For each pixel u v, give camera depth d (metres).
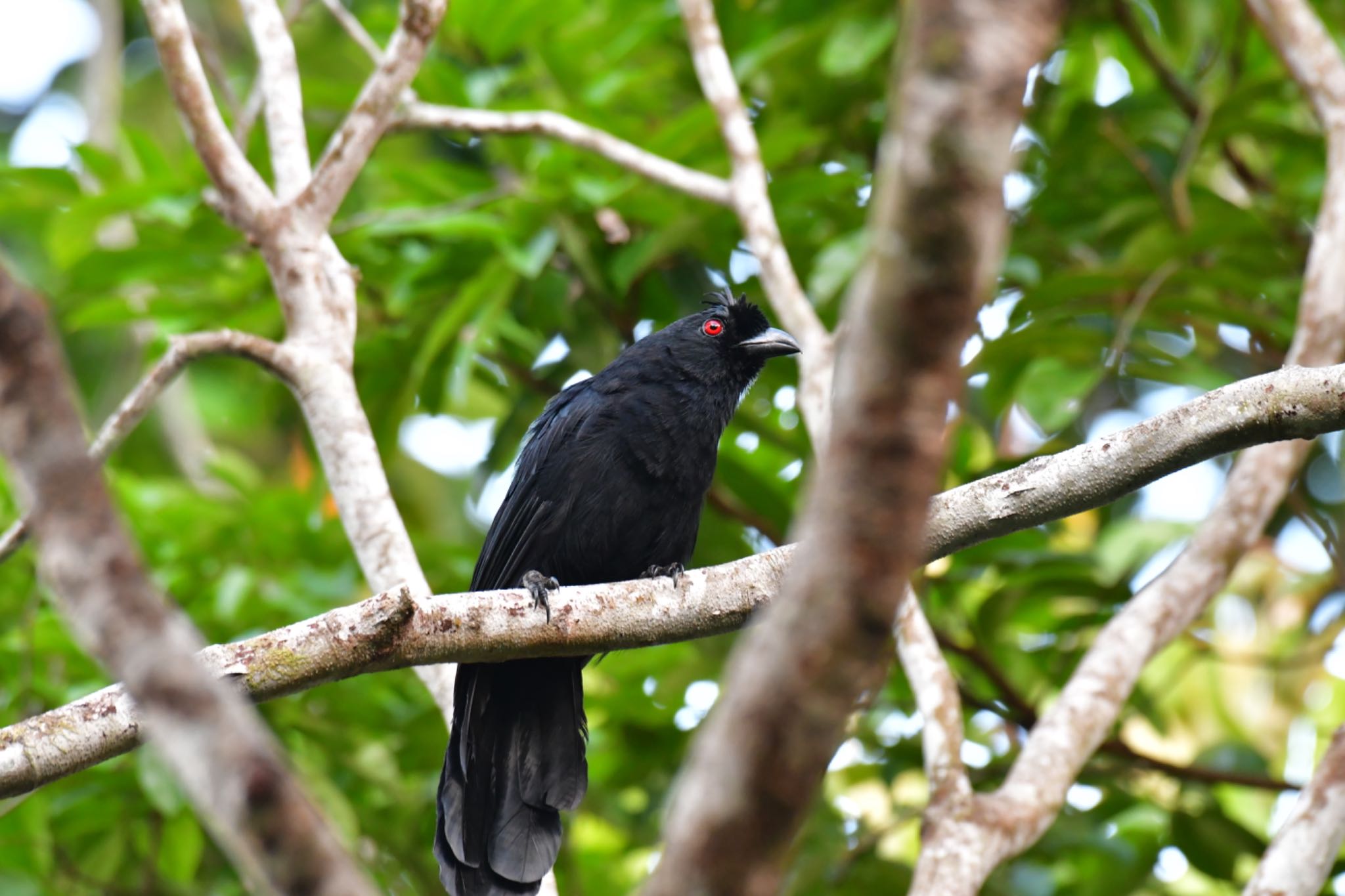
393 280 12.22
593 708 12.17
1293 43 10.70
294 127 9.98
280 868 3.00
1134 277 10.98
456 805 8.45
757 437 13.49
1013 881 11.28
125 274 11.77
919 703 8.82
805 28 11.55
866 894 11.34
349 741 11.58
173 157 17.22
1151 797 12.04
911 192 2.71
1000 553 11.60
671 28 12.87
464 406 14.96
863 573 2.90
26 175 11.73
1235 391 6.57
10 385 3.17
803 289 12.45
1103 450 6.78
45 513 3.17
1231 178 14.30
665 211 11.48
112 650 3.12
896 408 2.85
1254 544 9.73
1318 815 8.11
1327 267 9.88
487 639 6.87
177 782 10.13
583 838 14.59
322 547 12.20
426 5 9.41
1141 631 9.34
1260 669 15.10
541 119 10.55
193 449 15.92
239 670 6.37
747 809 2.98
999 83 2.64
